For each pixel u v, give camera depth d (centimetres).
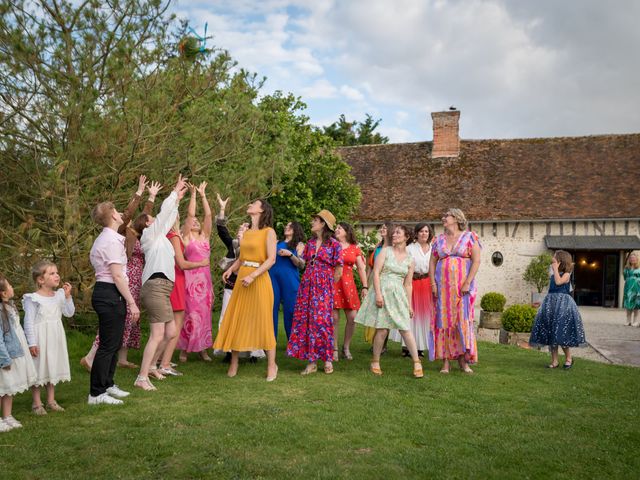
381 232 742
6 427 393
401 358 739
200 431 391
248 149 954
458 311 621
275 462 337
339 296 721
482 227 2155
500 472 333
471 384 573
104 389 467
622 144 2253
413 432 404
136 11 739
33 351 423
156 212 841
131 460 339
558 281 678
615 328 1307
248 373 604
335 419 429
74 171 690
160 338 527
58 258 706
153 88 752
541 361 739
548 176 2202
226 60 827
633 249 1969
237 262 615
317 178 1731
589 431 418
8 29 665
